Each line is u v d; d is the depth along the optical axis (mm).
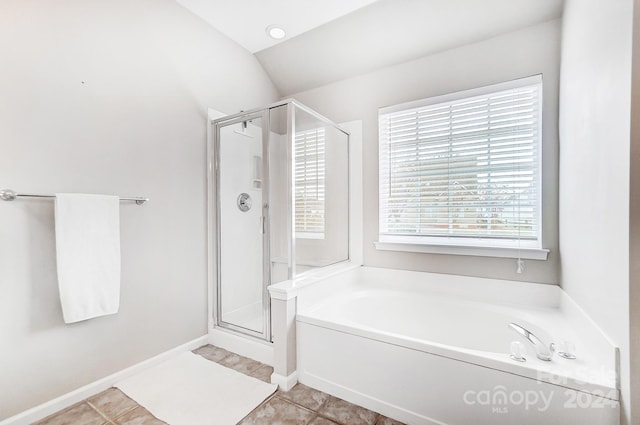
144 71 1838
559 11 1705
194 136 2152
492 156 1974
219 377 1745
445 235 2143
